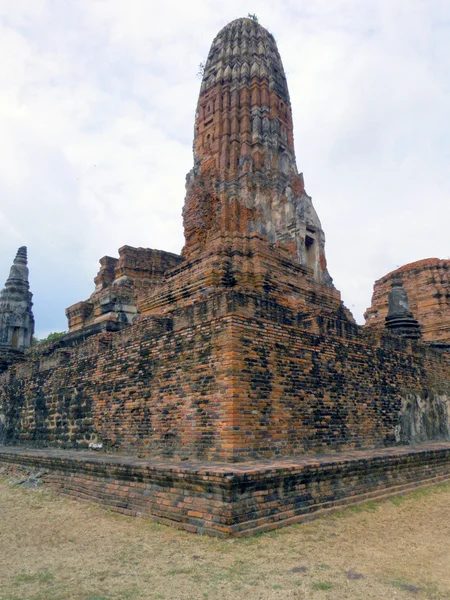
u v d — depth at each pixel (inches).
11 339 1482.5
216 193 961.5
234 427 498.0
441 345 1143.6
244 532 373.7
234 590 283.7
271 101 1039.6
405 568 323.0
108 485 506.3
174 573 309.6
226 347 529.0
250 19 1108.5
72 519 450.3
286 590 283.4
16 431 964.0
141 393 638.5
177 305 832.9
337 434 625.0
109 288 1152.2
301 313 721.0
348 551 353.1
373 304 1526.8
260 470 406.0
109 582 297.3
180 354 589.9
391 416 736.3
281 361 574.6
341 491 481.7
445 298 1370.6
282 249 895.1
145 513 439.2
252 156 984.9
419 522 439.8
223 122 1009.5
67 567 324.5
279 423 546.6
